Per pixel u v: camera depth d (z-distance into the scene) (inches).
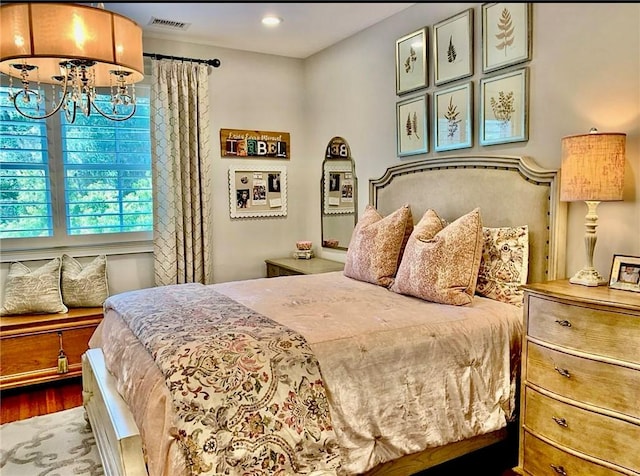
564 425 76.6
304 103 187.0
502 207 106.6
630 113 86.3
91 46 78.4
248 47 169.6
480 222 98.3
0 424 113.2
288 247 188.2
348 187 164.9
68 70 90.3
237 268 177.5
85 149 151.1
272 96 180.2
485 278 101.0
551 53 99.0
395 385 76.4
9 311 132.4
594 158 80.0
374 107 150.8
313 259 179.8
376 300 99.1
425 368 79.4
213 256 172.4
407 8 135.2
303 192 189.5
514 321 89.8
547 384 79.4
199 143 161.2
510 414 87.4
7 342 126.9
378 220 126.5
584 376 73.5
